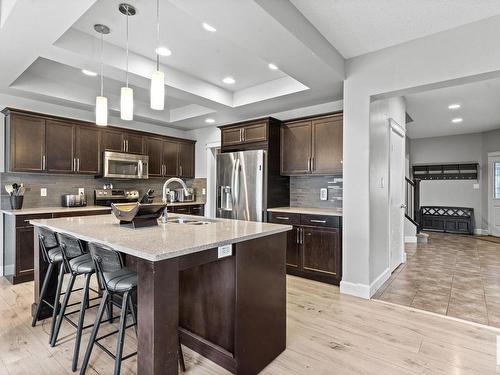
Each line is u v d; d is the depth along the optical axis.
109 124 4.74
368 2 2.20
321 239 3.47
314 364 1.89
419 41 2.68
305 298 2.97
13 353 1.96
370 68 2.95
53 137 3.89
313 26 2.52
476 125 6.36
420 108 5.01
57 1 1.85
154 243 1.53
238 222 2.48
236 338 1.71
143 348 1.38
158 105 1.91
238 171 4.23
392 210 3.95
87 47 2.65
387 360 1.92
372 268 3.09
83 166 4.19
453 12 2.29
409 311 2.66
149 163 5.07
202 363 1.86
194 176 5.91
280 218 3.84
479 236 6.88
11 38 2.29
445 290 3.21
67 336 2.19
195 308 2.02
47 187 4.10
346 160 3.11
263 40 2.34
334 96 3.77
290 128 4.15
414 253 5.04
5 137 3.69
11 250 3.40
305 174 4.00
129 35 2.69
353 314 2.61
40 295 2.36
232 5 1.91
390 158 3.79
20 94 3.67
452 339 2.18
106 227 2.10
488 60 2.34
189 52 3.04
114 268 1.55
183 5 1.92
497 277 3.67
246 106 4.24
